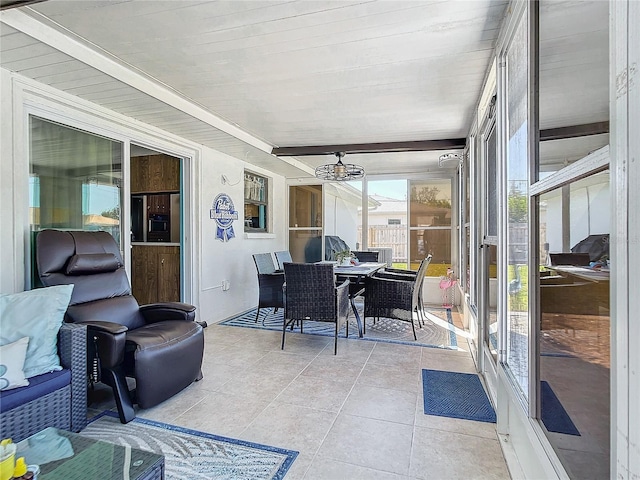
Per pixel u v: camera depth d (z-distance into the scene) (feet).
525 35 4.86
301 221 23.03
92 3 5.98
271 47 7.45
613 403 2.24
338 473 5.72
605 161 2.48
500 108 6.56
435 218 21.06
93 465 4.12
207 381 9.27
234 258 17.19
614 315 2.22
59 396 6.46
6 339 6.32
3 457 3.60
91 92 9.09
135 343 7.54
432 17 6.35
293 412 7.67
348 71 8.55
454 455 6.19
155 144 12.57
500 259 6.53
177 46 7.43
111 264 9.30
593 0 2.76
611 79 2.26
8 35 6.50
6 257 7.93
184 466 5.88
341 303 12.19
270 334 13.73
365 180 22.15
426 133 13.84
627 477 2.04
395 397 8.38
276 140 15.12
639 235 1.95
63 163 9.53
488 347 9.39
